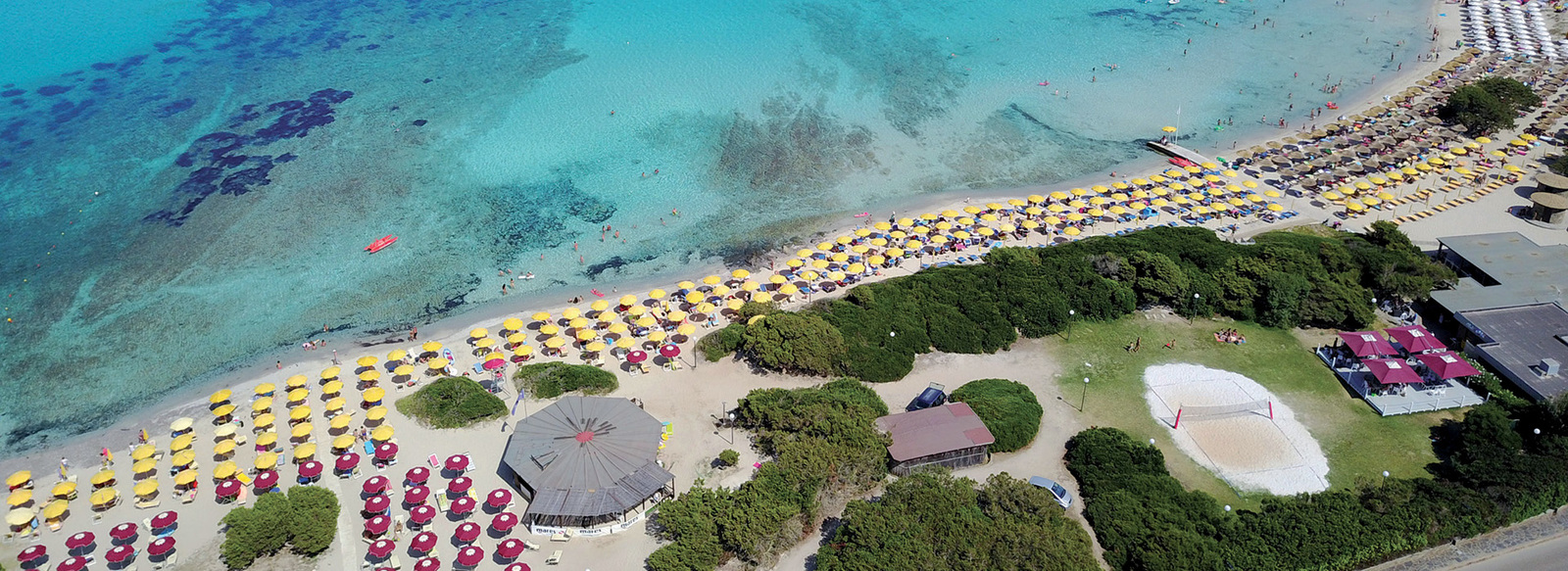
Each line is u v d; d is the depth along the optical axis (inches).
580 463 2967.5
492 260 4682.6
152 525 2866.6
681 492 3009.4
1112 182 5255.9
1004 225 4616.1
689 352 3786.9
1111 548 2679.6
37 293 4515.3
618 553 2790.4
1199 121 6043.3
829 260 4485.7
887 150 5816.9
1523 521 2797.7
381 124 6235.2
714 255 4677.7
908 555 2522.1
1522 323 3614.7
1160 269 3973.9
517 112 6397.6
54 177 5639.8
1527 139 5339.6
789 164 5654.5
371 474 3129.9
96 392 3784.5
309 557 2802.7
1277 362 3614.7
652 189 5378.9
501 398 3526.1
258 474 3134.8
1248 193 4933.6
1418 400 3326.8
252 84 6934.1
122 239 4970.5
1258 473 3034.0
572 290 4387.3
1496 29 7180.1
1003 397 3336.6
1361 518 2679.6
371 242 4881.9
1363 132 5492.1
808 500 2829.7
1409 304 3932.1
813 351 3540.8
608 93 6683.1
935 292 3981.3
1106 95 6520.7
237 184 5497.1
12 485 3097.9
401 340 4020.7
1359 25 7613.2
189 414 3570.4
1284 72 6766.7
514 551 2709.2
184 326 4215.1
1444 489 2778.1
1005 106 6397.6
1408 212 4729.3
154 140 6072.8
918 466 3004.4
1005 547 2561.5
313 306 4335.6
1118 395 3444.9
